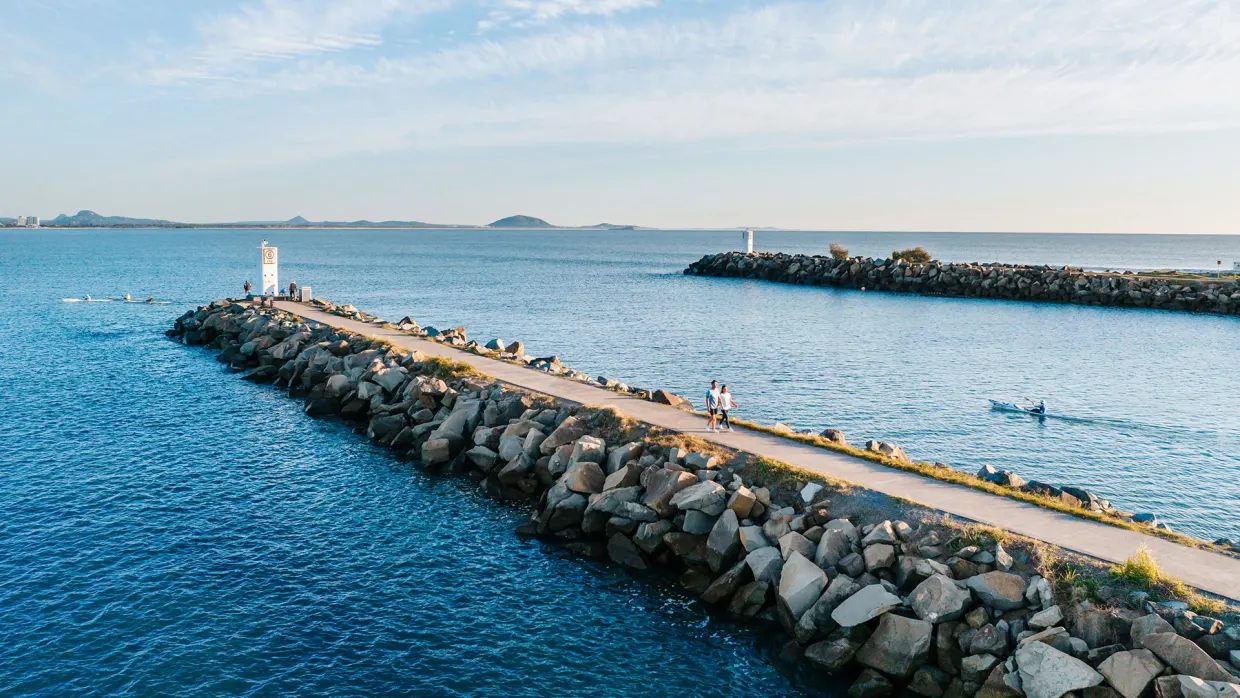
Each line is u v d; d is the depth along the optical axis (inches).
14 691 681.6
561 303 3809.1
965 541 769.6
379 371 1616.6
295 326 2213.3
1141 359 2310.5
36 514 1042.7
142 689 690.8
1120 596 668.7
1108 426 1576.0
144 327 2807.6
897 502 866.8
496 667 736.3
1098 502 946.1
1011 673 626.2
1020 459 1370.6
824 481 932.6
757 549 842.2
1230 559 733.9
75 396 1701.5
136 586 862.5
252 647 757.9
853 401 1761.8
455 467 1263.5
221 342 2374.5
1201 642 603.2
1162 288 3634.4
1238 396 1841.8
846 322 3090.6
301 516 1066.7
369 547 976.9
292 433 1465.3
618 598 861.2
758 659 746.8
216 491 1148.5
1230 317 3292.3
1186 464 1350.9
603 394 1419.8
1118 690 580.4
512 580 899.4
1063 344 2576.3
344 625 800.3
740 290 4493.1
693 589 873.5
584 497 1032.8
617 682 716.7
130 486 1155.9
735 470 1006.4
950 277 4237.2
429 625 803.4
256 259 7819.9
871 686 677.9
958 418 1626.5
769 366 2169.0
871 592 728.3
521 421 1258.0
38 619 791.7
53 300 3622.0
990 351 2431.1
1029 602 683.4
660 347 2476.6
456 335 2124.8
